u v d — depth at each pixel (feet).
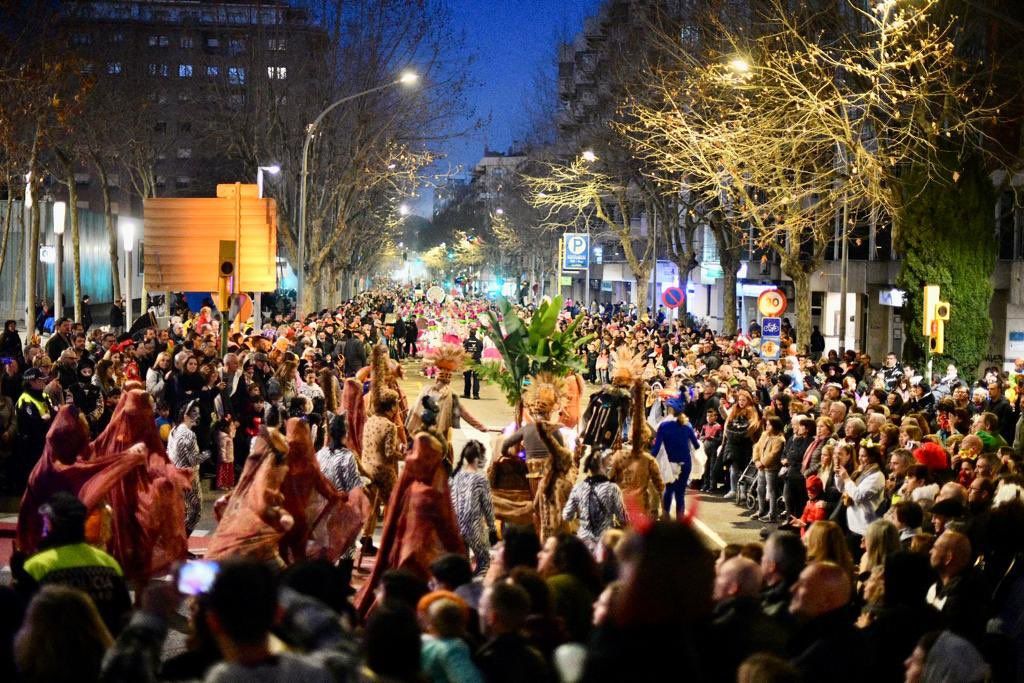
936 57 77.77
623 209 182.60
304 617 17.85
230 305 81.35
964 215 82.53
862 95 78.64
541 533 45.42
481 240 422.82
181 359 63.62
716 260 214.90
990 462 40.63
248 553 35.53
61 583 25.20
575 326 57.16
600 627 13.91
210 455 63.16
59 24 122.01
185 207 86.63
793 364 81.87
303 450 39.27
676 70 131.44
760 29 102.89
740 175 93.30
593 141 173.88
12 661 19.34
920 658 21.20
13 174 117.70
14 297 142.72
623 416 54.39
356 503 42.63
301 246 136.87
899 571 22.76
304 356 84.23
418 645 17.53
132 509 38.81
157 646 17.92
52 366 65.67
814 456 54.29
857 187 86.79
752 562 20.94
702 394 74.54
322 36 164.76
